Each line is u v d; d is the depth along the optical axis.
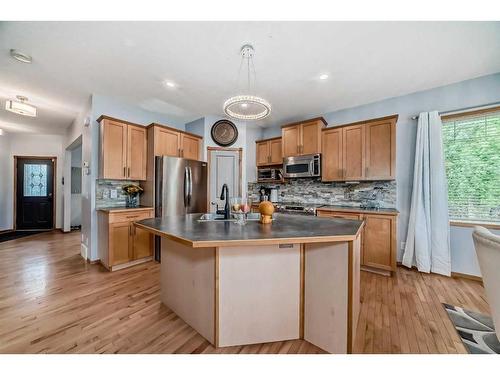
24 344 1.53
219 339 1.51
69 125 4.82
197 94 3.21
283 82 2.84
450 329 1.72
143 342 1.56
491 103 2.62
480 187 2.73
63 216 5.39
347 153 3.38
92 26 1.84
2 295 2.25
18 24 1.81
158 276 2.76
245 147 4.55
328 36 1.96
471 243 2.70
